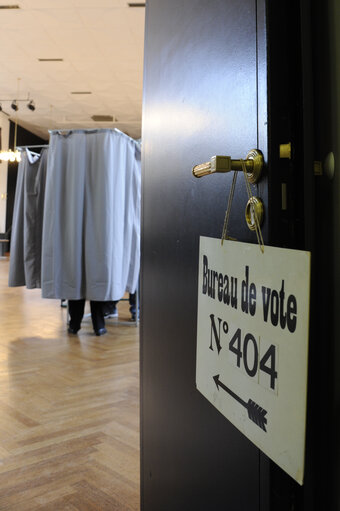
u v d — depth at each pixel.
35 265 4.86
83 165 4.21
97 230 4.22
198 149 0.84
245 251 0.58
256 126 0.58
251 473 0.61
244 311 0.59
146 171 1.26
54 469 1.85
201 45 0.82
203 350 0.76
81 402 2.64
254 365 0.56
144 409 1.25
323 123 0.54
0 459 1.94
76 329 4.52
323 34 0.54
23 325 4.89
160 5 1.12
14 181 14.83
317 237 0.54
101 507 1.58
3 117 12.47
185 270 0.92
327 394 0.55
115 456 1.97
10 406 2.57
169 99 1.04
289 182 0.54
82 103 11.22
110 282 4.23
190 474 0.89
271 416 0.51
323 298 0.54
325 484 0.54
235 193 0.66
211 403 0.77
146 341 1.23
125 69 8.82
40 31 7.27
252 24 0.60
